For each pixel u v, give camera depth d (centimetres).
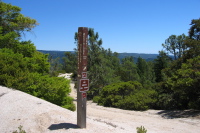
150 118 1115
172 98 1466
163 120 1048
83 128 498
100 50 2756
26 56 1072
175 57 3706
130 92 1761
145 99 1515
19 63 908
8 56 906
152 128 805
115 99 1684
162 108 1523
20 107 611
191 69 1216
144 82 3344
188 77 1207
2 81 835
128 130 609
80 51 482
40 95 859
